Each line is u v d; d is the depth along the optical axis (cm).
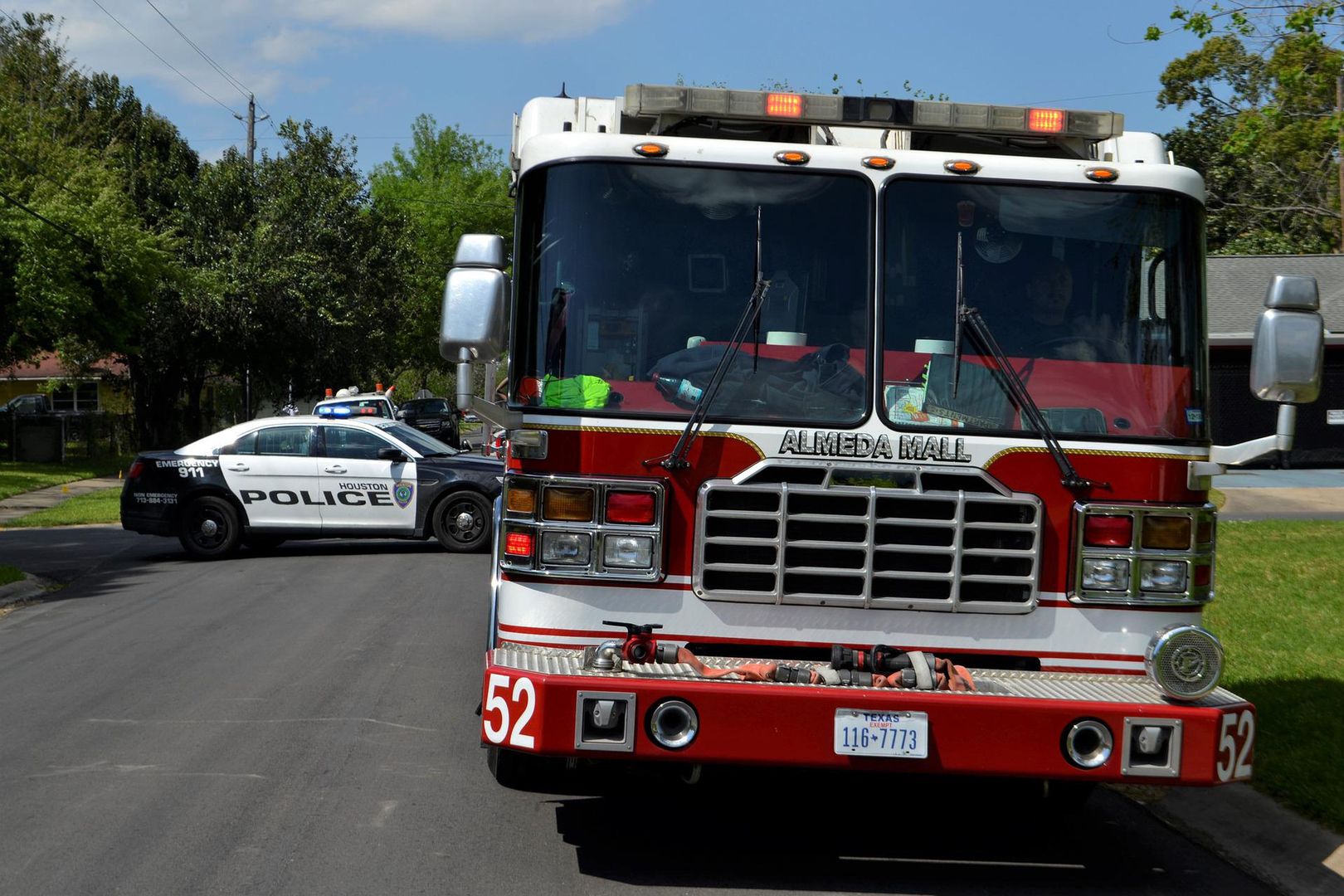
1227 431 2645
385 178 6894
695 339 504
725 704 461
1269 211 3353
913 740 461
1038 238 516
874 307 505
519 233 515
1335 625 968
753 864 534
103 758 657
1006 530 496
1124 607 500
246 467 1484
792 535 491
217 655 920
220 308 3753
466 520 1512
